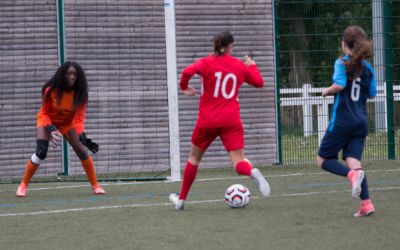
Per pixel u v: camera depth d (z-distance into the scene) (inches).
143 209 1039.6
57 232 866.1
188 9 1606.8
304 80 1711.4
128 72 1581.0
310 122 1690.5
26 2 1531.7
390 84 1707.7
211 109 975.0
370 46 905.5
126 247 764.6
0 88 1525.6
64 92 1168.8
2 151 1530.5
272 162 1659.7
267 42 1654.8
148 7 1587.1
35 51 1539.1
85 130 1556.3
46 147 1220.5
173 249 748.6
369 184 1278.3
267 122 1653.5
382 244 755.4
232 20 1632.6
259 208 1021.2
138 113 1588.3
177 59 1603.1
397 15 1721.2
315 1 1685.5
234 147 976.3
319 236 804.0
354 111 912.9
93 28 1561.3
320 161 943.7
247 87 1636.3
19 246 785.6
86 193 1262.3
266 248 746.8
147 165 1595.7
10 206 1108.5
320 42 1702.8
